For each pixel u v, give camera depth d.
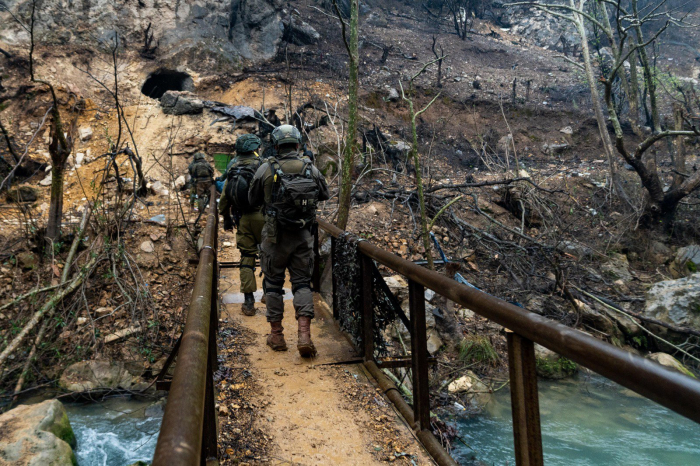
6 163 10.48
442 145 16.16
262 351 3.95
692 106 18.45
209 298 2.02
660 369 1.00
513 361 1.71
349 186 6.80
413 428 2.82
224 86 15.91
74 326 7.09
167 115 13.16
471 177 12.96
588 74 13.26
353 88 6.70
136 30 15.96
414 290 2.73
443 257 8.79
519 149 16.98
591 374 7.53
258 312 5.03
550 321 1.47
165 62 15.86
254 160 4.72
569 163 16.16
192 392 1.09
